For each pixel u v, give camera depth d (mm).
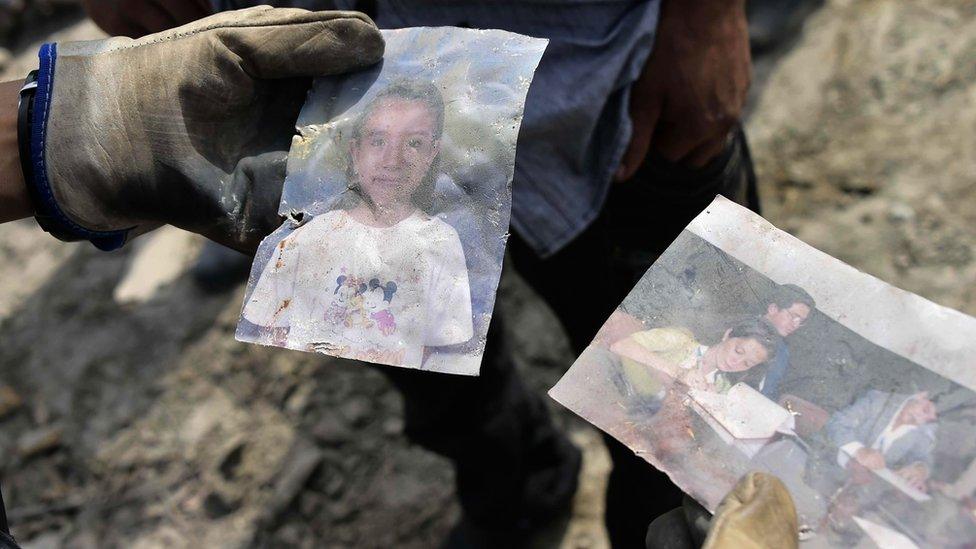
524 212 1289
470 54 917
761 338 805
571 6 1160
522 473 1843
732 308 821
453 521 2021
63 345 2416
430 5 1173
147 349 2346
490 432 1668
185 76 917
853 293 801
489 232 853
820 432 763
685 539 784
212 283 2383
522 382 1779
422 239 861
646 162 1363
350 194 897
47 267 2621
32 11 3131
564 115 1198
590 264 1459
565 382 819
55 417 2283
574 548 1938
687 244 851
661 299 835
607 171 1271
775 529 687
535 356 2180
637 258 1459
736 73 1304
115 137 918
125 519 2104
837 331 792
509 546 1969
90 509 2133
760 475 713
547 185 1277
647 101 1295
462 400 1606
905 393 757
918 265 1996
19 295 2576
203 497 2094
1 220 960
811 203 2170
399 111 909
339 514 2059
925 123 2168
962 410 739
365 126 912
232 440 2141
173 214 962
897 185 2113
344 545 2025
